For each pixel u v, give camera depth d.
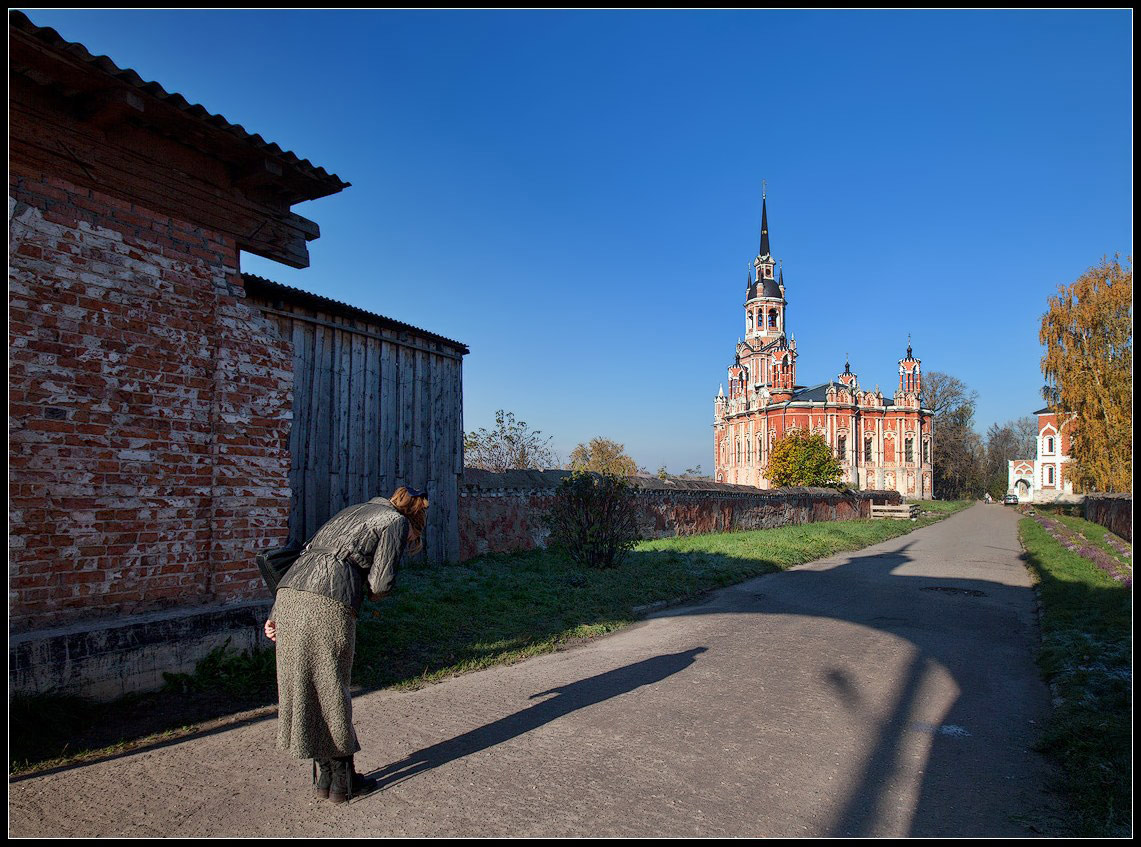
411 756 4.09
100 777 3.73
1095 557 14.85
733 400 81.75
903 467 70.62
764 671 6.20
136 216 5.49
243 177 6.27
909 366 72.75
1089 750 4.20
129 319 5.39
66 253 5.00
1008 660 7.04
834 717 4.96
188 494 5.74
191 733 4.46
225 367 6.07
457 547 13.71
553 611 8.76
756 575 13.46
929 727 4.83
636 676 6.00
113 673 4.84
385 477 12.06
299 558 3.68
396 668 6.07
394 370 12.41
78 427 5.02
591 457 44.22
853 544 21.22
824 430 67.75
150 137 5.64
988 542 24.02
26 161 4.81
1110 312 34.72
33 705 4.28
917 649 7.30
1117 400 33.97
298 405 10.56
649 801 3.53
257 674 5.57
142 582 5.38
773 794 3.65
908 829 3.30
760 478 71.56
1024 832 3.29
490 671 6.14
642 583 11.05
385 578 3.60
